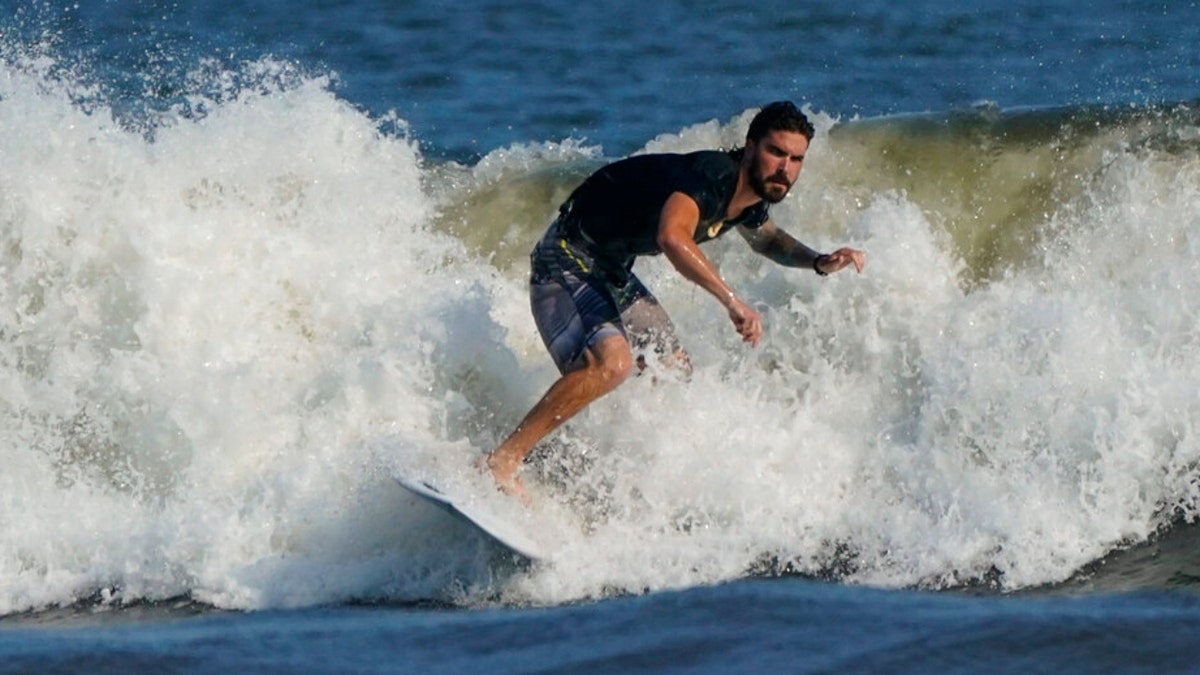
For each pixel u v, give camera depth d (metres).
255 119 28.16
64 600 22.16
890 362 24.34
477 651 19.41
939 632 19.16
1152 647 18.52
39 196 26.58
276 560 22.56
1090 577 21.06
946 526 22.22
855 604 20.27
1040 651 18.55
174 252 26.52
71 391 25.30
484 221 28.64
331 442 24.33
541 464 23.06
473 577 21.91
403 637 20.00
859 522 22.55
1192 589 20.23
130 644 20.02
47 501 24.27
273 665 19.14
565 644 19.47
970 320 24.31
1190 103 28.77
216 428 24.56
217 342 25.81
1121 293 24.62
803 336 24.80
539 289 22.53
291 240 27.03
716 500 22.81
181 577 22.45
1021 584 20.94
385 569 22.19
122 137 27.59
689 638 19.39
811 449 23.45
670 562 21.95
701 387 23.78
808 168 28.69
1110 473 22.52
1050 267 26.98
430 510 22.47
